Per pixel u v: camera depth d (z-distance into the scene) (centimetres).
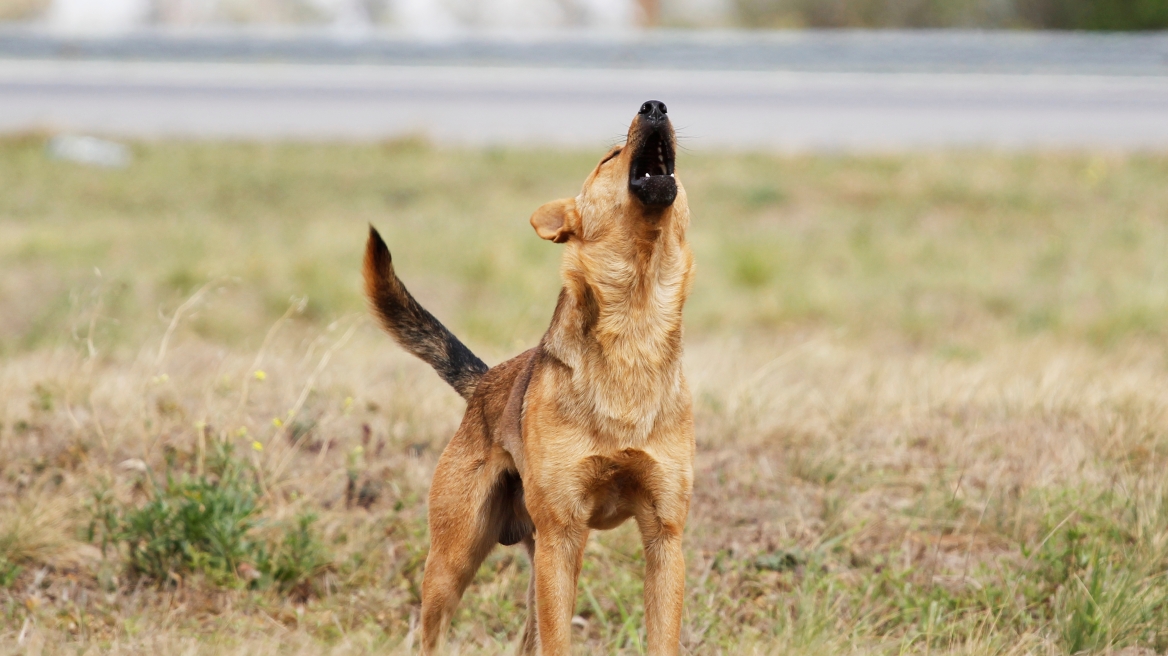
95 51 4759
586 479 821
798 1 8181
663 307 840
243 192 3562
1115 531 1048
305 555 1046
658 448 825
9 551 1032
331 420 1352
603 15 8306
